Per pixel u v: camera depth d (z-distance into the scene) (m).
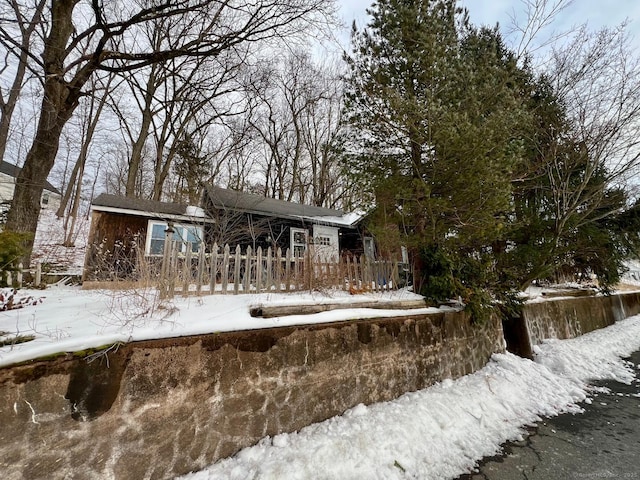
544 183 8.98
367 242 11.35
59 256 12.55
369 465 2.66
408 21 5.04
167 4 6.26
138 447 2.25
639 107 7.56
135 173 14.47
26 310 3.38
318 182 20.14
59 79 6.75
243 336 2.95
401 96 4.89
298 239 10.97
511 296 6.11
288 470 2.46
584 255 9.66
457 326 5.17
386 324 4.17
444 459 2.91
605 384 5.34
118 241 8.64
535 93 8.52
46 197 25.59
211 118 16.34
